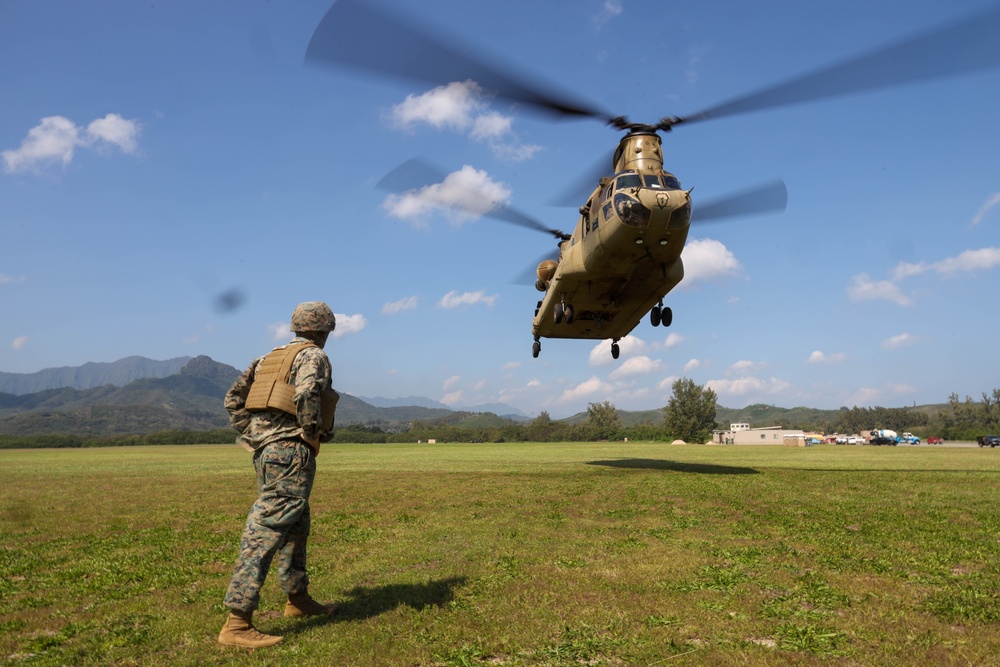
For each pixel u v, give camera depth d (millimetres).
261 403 3621
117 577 4996
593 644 3055
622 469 13922
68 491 11773
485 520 7156
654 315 16328
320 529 6961
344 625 3516
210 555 5820
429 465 17578
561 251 15898
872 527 6164
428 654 3016
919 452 27406
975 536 5680
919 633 3145
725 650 2934
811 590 3967
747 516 6977
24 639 3508
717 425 108938
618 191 12281
